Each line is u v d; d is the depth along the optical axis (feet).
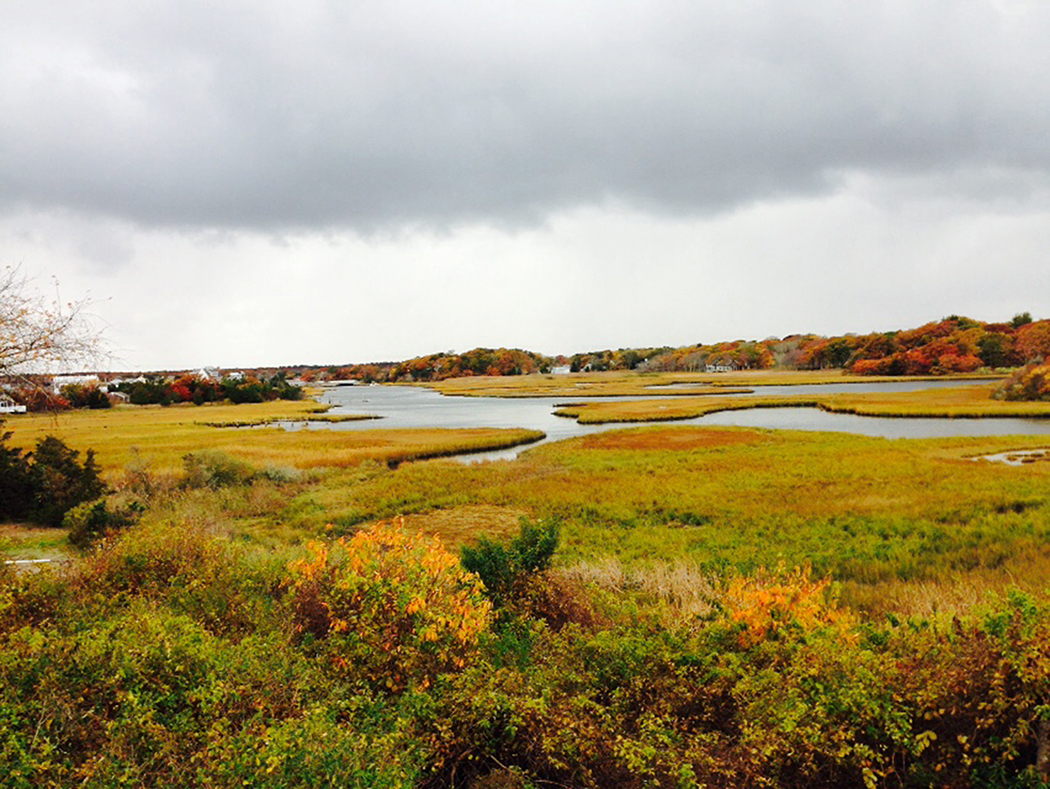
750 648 19.53
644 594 35.63
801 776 14.24
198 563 27.45
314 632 23.02
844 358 550.77
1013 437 119.96
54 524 61.98
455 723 15.79
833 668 15.67
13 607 21.07
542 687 16.67
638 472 94.58
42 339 34.94
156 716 14.33
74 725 13.82
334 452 128.47
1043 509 58.44
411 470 102.27
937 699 13.71
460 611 20.52
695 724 16.42
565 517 66.49
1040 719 12.93
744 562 45.16
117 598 23.65
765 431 148.36
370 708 16.49
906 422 167.22
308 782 11.86
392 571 22.27
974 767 13.10
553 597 26.35
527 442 155.22
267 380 629.51
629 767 13.48
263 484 87.40
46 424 214.48
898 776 13.28
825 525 57.62
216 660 16.65
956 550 47.29
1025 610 14.12
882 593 36.37
